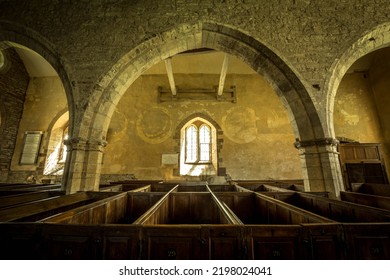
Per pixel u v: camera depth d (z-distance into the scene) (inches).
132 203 149.6
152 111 401.4
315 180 170.2
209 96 406.0
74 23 207.3
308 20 194.1
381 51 355.9
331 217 112.6
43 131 398.6
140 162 374.3
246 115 393.7
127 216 146.8
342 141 359.6
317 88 180.4
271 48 186.7
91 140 186.9
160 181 311.0
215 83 414.6
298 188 256.1
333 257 60.1
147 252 60.2
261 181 324.8
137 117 397.7
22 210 93.2
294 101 187.3
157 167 371.2
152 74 422.3
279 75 192.2
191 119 395.5
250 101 401.4
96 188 184.2
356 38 184.5
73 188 170.7
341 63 186.2
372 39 187.8
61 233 62.2
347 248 60.7
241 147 377.4
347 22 189.9
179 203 148.6
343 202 103.9
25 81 417.7
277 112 393.1
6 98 382.9
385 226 62.8
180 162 375.6
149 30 199.8
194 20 197.5
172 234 61.3
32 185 247.8
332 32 189.9
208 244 60.6
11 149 384.8
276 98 400.2
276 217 111.7
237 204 152.4
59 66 203.5
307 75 183.0
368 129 364.2
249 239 61.1
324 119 174.6
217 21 195.8
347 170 276.1
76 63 197.2
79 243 61.1
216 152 378.3
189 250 60.3
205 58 382.9
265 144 377.4
